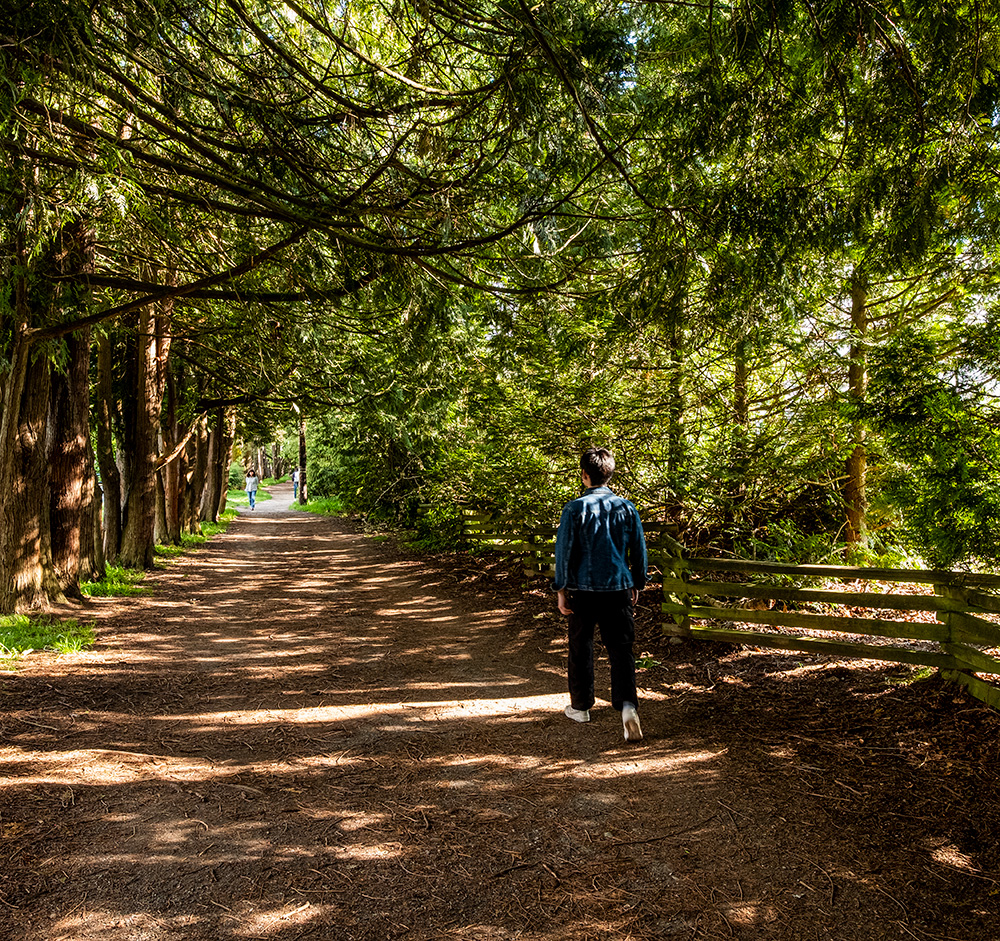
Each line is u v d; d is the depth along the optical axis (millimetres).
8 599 7617
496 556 12594
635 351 7309
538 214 5098
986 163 3641
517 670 5836
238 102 4930
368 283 6449
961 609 4152
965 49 3289
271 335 9320
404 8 4906
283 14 5891
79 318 7336
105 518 12359
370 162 5695
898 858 2748
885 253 4195
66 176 5074
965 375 3686
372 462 18922
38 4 3340
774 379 8227
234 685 5492
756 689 4793
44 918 2451
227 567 13578
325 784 3605
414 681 5562
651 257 4480
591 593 4098
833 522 8023
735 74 3900
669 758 3816
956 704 3967
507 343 7672
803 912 2461
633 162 5207
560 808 3297
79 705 4859
